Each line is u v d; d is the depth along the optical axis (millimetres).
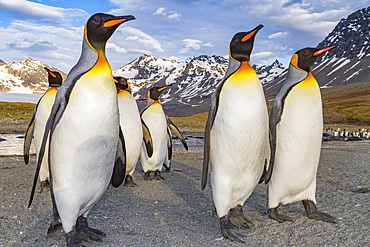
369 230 3896
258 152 3848
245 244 3666
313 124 4102
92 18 3312
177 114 187500
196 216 4887
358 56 190250
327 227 4121
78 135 3131
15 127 30047
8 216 4566
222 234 3932
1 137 21984
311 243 3607
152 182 7656
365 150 14586
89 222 4445
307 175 4289
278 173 4324
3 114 46781
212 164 4035
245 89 3697
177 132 9430
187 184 7449
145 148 7730
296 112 4090
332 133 37812
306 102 4094
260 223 4430
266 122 3834
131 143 6641
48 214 4770
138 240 3762
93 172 3279
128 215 4844
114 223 4426
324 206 5152
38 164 3264
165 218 4734
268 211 4625
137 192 6531
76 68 3336
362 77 156375
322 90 122812
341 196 5750
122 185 7188
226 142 3764
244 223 4230
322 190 6328
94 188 3369
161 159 7949
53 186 3326
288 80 4320
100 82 3213
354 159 11023
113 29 3352
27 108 65500
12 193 6055
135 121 6691
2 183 6973
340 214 4664
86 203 3447
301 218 4594
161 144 7836
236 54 3840
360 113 73188
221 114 3797
